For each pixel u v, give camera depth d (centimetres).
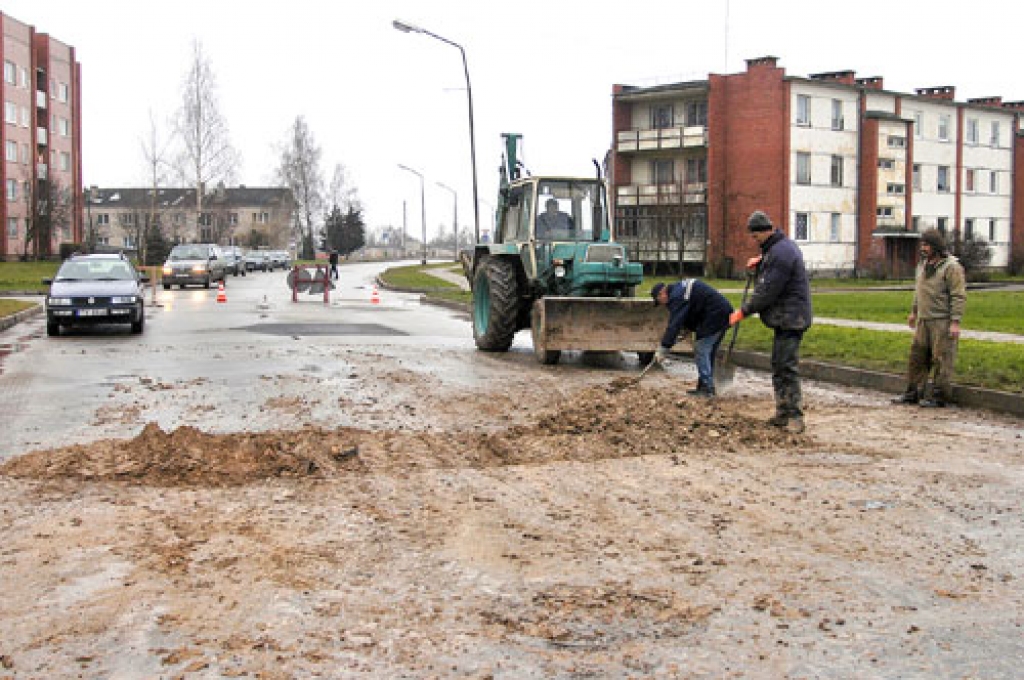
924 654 389
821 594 454
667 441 788
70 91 7481
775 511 595
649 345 1338
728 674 372
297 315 2366
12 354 1470
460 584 468
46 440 798
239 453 721
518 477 680
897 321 1964
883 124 5278
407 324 2123
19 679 367
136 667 377
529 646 397
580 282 1355
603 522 572
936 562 500
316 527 559
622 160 5409
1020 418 944
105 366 1299
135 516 578
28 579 473
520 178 1555
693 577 477
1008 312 2291
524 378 1199
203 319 2206
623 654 389
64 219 6625
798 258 847
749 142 5003
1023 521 575
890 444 803
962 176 5962
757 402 1038
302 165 9212
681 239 4981
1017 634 409
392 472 690
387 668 377
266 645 397
